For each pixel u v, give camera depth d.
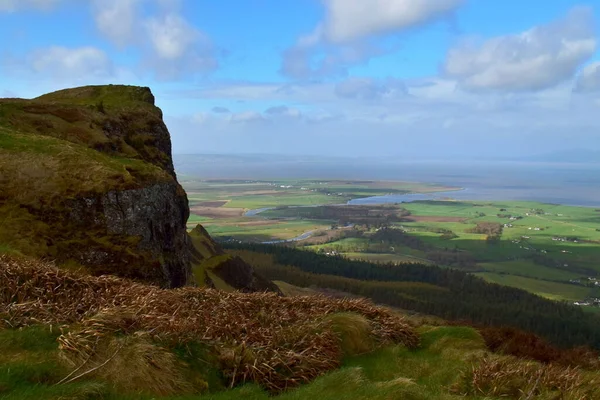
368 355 13.44
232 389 9.91
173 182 31.20
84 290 13.14
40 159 26.20
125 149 39.59
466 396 10.59
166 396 8.85
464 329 15.74
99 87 52.91
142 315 11.30
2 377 7.80
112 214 25.41
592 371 13.87
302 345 12.22
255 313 14.30
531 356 14.97
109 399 8.19
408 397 9.41
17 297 11.95
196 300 13.99
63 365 8.73
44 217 23.59
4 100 38.06
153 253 26.41
